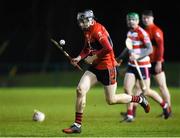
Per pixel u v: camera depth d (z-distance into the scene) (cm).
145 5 11388
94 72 2969
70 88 8388
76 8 11412
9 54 11056
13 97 6250
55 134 3022
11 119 3847
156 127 3366
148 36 3656
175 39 11188
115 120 3775
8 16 11438
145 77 3678
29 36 11244
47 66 9369
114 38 11094
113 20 11431
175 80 8912
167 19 11300
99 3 11475
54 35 11262
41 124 3534
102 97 6203
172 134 3041
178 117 4009
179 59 11100
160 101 3762
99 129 3250
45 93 6944
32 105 5153
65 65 9169
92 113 4316
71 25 11262
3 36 11269
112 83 3016
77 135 2975
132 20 3638
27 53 11112
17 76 9388
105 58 2962
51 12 11312
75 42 11112
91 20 2925
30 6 11444
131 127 3359
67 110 4612
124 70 3869
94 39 2931
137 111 4484
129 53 3653
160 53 3978
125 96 3139
